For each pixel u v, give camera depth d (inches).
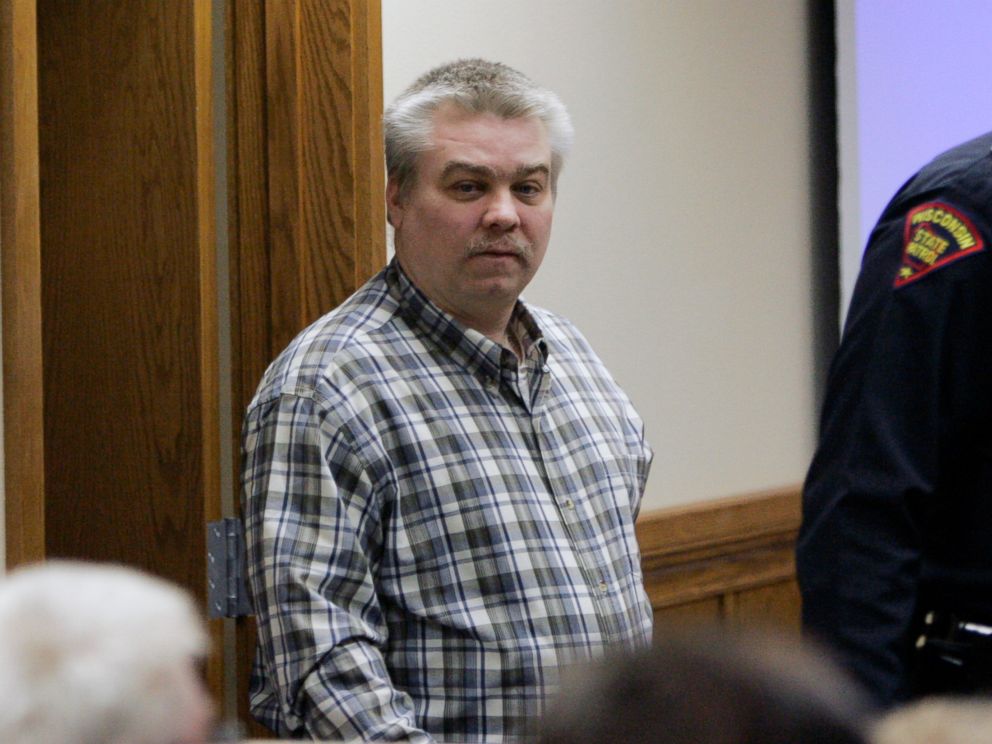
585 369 260.8
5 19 265.0
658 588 443.8
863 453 226.1
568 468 240.8
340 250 329.7
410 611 221.5
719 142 473.1
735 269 481.4
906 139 491.8
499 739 219.0
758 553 486.3
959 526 227.9
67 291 327.6
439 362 234.7
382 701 213.0
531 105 240.7
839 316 516.4
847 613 223.6
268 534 219.1
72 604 68.8
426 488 224.7
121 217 320.8
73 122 326.0
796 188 507.5
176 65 313.6
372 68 336.2
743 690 69.9
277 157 327.0
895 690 219.6
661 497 451.2
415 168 238.8
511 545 226.5
